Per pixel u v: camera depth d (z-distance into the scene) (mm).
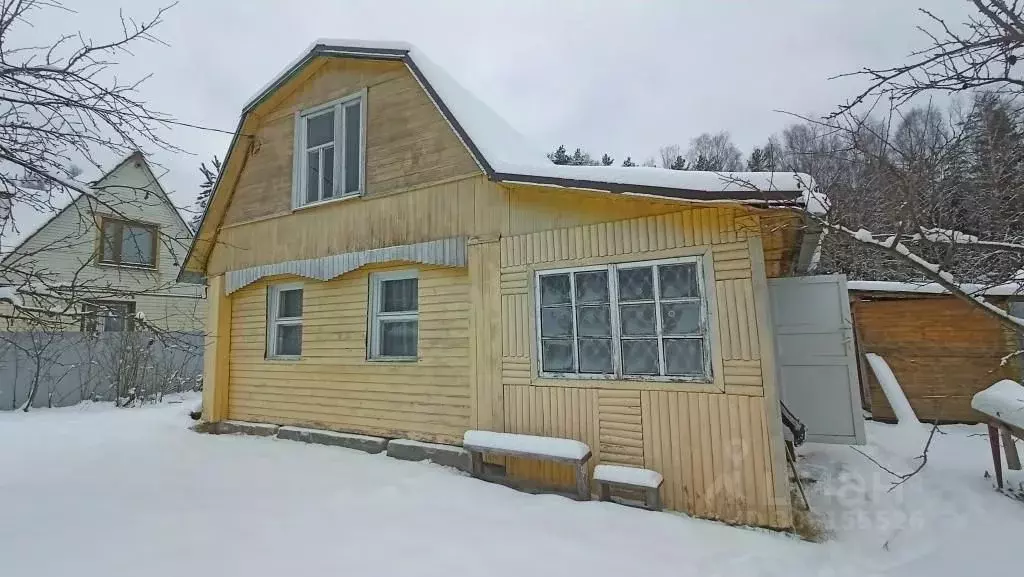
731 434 4438
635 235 5070
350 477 5559
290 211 7953
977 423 7891
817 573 3381
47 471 5926
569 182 4980
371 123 7316
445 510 4492
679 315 4816
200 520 4234
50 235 13086
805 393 5094
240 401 8344
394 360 6816
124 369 11969
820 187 4043
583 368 5266
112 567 3363
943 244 3570
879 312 8734
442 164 6562
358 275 7285
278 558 3508
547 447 4961
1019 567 3336
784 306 5270
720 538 3977
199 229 8656
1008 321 2867
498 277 5902
